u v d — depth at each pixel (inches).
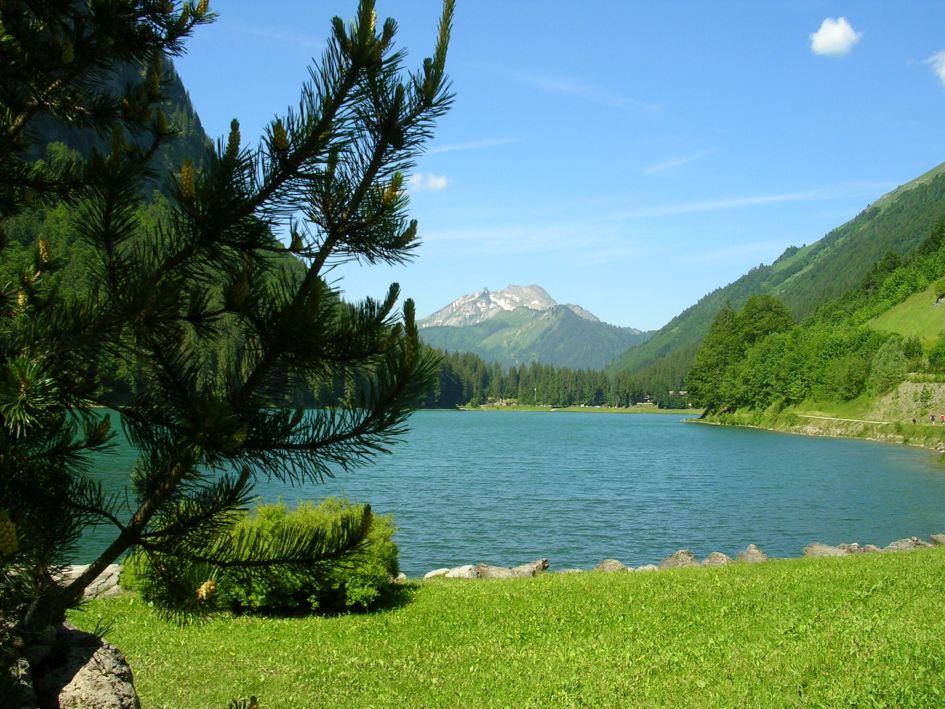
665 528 1299.2
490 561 1007.0
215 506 139.6
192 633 487.8
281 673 405.7
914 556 743.7
